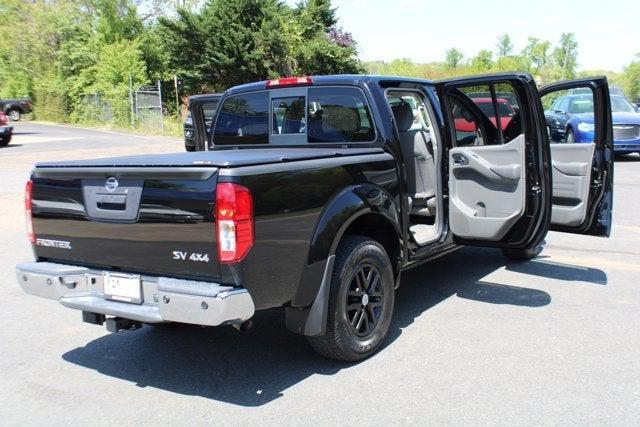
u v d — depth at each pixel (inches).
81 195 152.4
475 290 228.4
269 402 144.8
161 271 141.2
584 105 617.0
